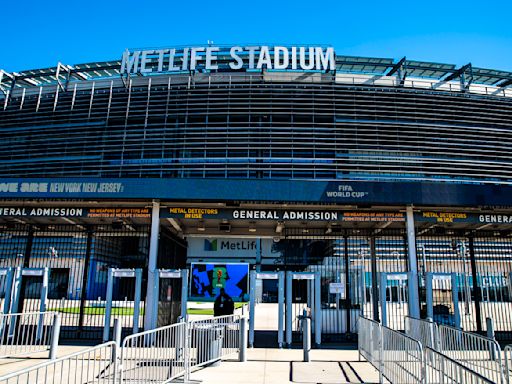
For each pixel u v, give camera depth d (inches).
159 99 901.2
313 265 765.9
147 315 551.2
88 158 866.1
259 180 562.9
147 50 949.2
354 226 703.1
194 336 410.0
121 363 265.6
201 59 937.5
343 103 882.8
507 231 696.4
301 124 861.2
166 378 331.0
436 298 850.1
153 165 842.2
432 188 565.0
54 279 1047.6
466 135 874.8
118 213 589.9
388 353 335.0
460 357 394.6
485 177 846.5
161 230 628.4
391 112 876.0
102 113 896.9
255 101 882.8
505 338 613.0
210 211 587.5
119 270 548.4
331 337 617.0
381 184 562.6
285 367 407.5
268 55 936.3
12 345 477.7
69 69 994.1
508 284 745.0
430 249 1107.3
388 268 875.4
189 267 1705.2
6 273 536.7
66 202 593.3
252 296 544.7
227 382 344.8
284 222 652.1
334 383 343.9
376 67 1023.6
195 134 855.7
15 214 588.4
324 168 828.6
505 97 922.7
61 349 496.1
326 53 941.2
